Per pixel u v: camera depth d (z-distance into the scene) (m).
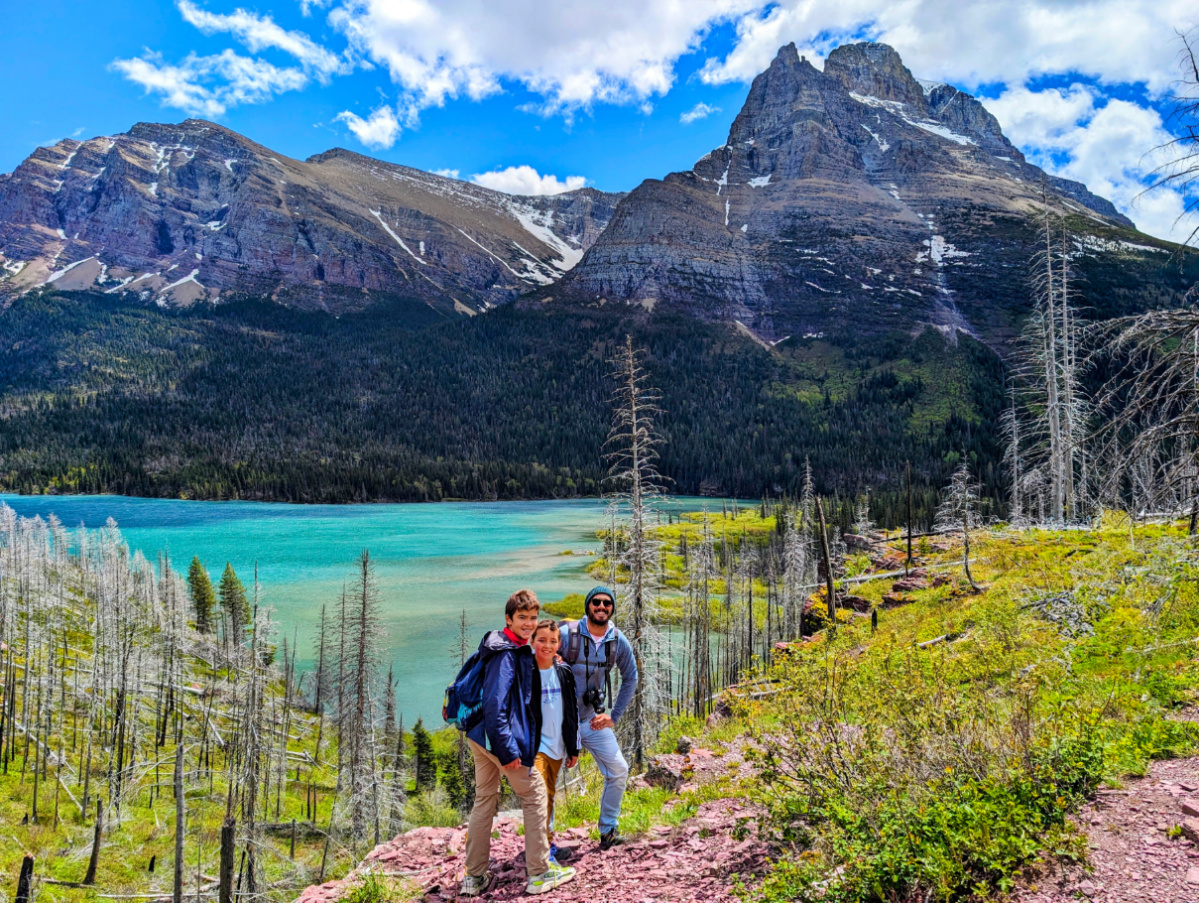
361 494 189.25
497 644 4.85
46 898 29.33
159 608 67.06
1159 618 9.02
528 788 4.83
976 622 14.39
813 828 4.71
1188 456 7.68
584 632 5.58
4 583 67.75
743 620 56.81
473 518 148.12
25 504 174.50
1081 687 7.23
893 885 3.76
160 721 51.88
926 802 4.28
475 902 4.89
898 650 6.48
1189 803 4.14
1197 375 7.30
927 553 37.47
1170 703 6.54
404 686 50.34
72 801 40.12
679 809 6.45
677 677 45.09
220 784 43.44
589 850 5.63
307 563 94.62
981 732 4.86
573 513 159.00
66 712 52.81
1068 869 3.73
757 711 8.34
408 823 35.00
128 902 29.86
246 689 41.78
